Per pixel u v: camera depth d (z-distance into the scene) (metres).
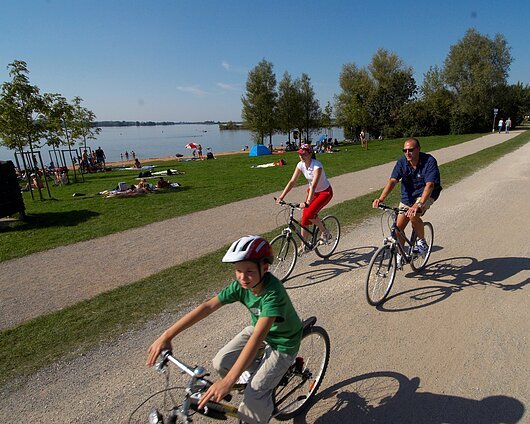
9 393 3.30
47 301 5.28
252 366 2.61
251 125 42.09
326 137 35.50
